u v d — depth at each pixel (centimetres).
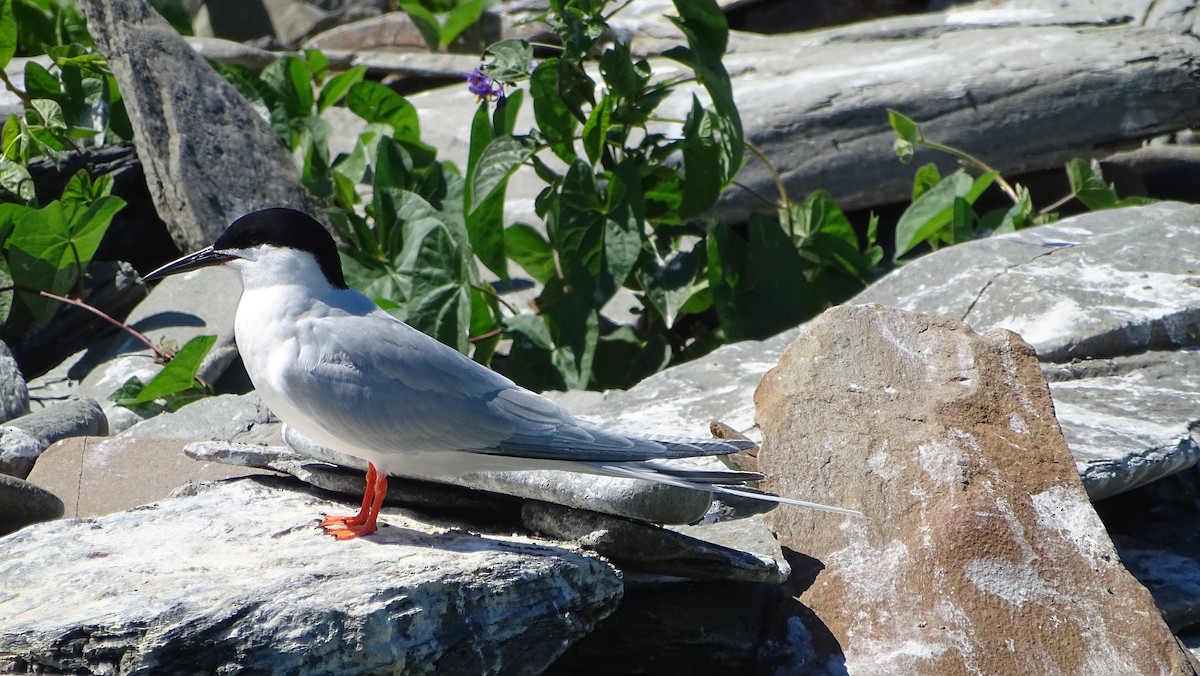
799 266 1214
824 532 739
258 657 568
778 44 1572
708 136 1177
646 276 1190
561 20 1146
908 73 1388
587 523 718
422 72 1692
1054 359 949
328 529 705
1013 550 695
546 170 1172
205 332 1192
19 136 1252
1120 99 1356
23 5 1452
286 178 1300
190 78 1304
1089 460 802
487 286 1230
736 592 720
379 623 586
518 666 641
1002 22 1523
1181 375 939
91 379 1155
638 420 907
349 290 730
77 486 894
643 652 711
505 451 673
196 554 664
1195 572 832
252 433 988
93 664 567
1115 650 662
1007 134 1361
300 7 1897
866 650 675
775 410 803
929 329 812
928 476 732
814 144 1359
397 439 680
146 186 1330
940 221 1255
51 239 1189
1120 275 1036
